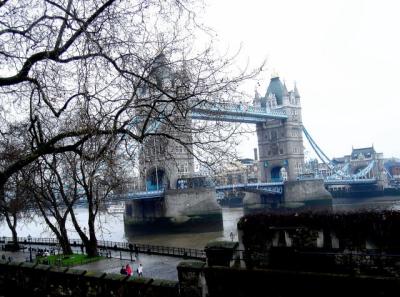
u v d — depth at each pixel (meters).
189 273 14.82
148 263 40.84
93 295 17.08
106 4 13.09
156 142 15.38
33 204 47.53
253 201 152.88
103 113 13.70
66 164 31.70
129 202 110.12
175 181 100.00
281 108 161.12
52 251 49.78
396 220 13.30
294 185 137.62
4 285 20.58
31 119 15.12
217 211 99.69
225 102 13.55
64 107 13.92
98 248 54.06
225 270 15.27
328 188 190.38
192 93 13.04
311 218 14.70
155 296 15.39
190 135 13.83
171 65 13.74
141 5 13.63
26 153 18.75
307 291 13.85
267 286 14.54
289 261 14.86
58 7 13.11
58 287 18.34
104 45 13.43
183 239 84.00
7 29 13.11
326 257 14.23
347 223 14.02
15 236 57.38
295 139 162.25
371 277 12.84
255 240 15.50
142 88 14.29
